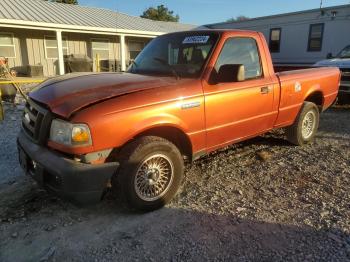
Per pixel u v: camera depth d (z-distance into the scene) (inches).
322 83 229.1
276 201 148.6
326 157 205.8
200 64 155.3
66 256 111.0
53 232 123.9
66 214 136.2
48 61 725.9
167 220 132.7
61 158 118.6
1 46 661.9
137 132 127.6
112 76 152.0
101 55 808.9
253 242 118.6
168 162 139.7
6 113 321.1
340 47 678.5
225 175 176.2
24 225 127.7
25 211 137.4
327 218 134.3
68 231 124.7
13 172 173.3
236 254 112.2
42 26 634.8
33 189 155.6
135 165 128.3
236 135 171.6
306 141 228.8
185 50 166.1
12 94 378.0
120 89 131.6
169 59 168.4
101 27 703.1
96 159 120.8
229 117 162.1
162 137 145.6
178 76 154.0
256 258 110.3
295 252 113.3
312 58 730.8
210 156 203.9
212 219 133.3
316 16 705.0
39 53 710.5
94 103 121.6
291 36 761.6
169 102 136.0
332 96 245.9
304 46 740.7
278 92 189.2
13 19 600.1
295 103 206.5
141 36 796.6
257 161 197.5
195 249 114.7
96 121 117.6
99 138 118.7
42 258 109.7
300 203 146.9
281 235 122.9
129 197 130.8
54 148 122.1
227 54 162.9
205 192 156.5
